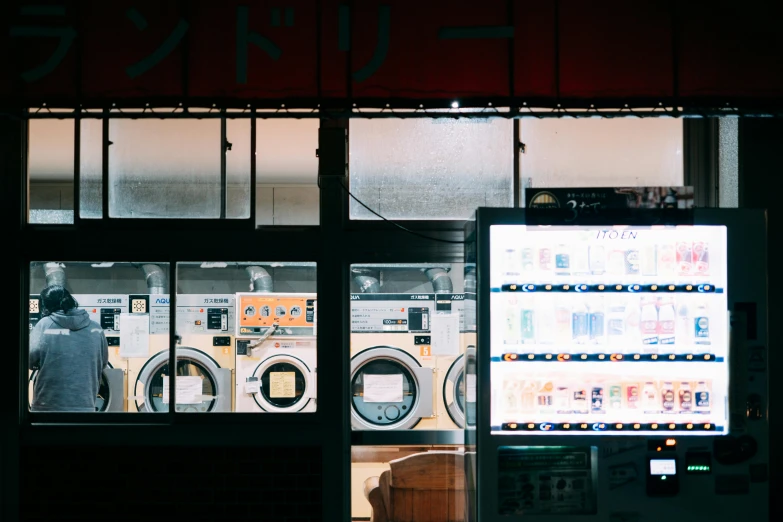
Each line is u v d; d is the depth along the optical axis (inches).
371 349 208.8
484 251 136.3
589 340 137.4
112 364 223.9
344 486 163.6
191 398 223.1
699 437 136.3
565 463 140.2
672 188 137.0
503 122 170.9
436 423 208.4
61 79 151.6
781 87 151.2
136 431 162.7
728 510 136.4
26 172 167.6
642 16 151.0
